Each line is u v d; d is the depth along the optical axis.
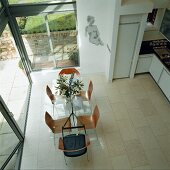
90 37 5.51
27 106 5.54
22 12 4.83
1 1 4.40
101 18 5.12
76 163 4.24
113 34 4.92
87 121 4.57
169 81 5.16
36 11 4.88
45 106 5.54
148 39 5.82
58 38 5.77
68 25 5.41
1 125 4.74
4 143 4.58
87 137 4.14
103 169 4.12
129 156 4.32
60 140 3.97
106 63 6.10
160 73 5.54
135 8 4.46
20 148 4.57
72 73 5.50
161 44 5.78
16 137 4.75
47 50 6.13
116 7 4.41
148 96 5.69
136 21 4.83
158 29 5.52
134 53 5.55
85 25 5.23
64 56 6.34
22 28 5.32
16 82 6.18
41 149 4.52
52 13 5.01
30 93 5.94
